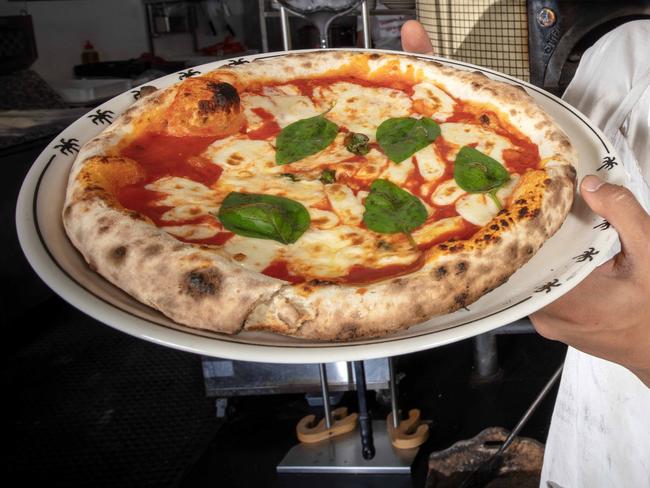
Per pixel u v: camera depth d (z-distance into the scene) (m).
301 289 0.79
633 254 0.87
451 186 1.04
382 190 1.00
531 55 2.19
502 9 2.17
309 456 2.18
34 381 2.73
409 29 1.45
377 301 0.79
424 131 1.14
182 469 2.22
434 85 1.29
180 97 1.15
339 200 1.01
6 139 3.02
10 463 2.27
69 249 0.88
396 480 2.09
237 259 0.87
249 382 2.32
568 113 1.18
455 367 2.55
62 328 3.12
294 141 1.13
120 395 2.61
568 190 0.96
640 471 1.21
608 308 0.90
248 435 2.35
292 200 0.98
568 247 0.91
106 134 1.10
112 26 4.96
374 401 2.46
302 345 0.74
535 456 1.99
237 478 2.17
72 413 2.51
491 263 0.84
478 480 1.98
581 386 1.29
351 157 1.11
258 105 1.23
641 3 2.04
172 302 0.78
